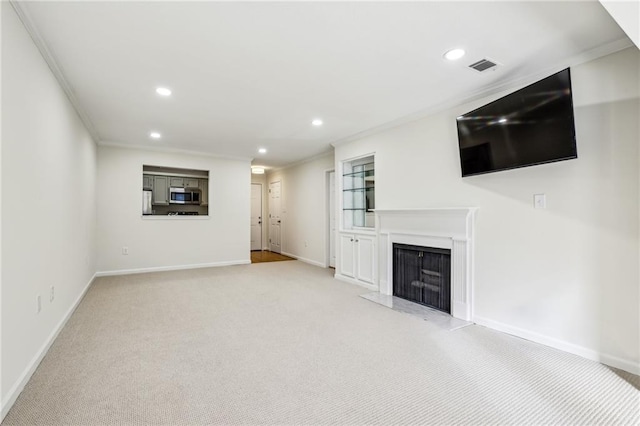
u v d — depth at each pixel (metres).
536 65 2.53
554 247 2.54
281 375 2.10
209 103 3.40
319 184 6.54
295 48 2.28
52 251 2.55
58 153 2.73
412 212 3.75
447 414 1.70
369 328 2.96
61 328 2.85
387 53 2.35
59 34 2.09
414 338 2.73
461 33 2.09
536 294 2.65
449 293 3.40
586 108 2.35
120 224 5.41
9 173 1.72
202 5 1.80
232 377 2.07
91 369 2.16
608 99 2.25
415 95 3.17
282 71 2.65
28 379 1.99
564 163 2.48
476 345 2.59
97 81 2.82
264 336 2.76
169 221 5.87
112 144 5.30
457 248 3.24
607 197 2.26
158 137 4.93
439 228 3.44
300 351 2.47
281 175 8.16
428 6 1.81
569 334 2.45
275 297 4.03
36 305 2.16
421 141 3.71
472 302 3.14
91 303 3.71
